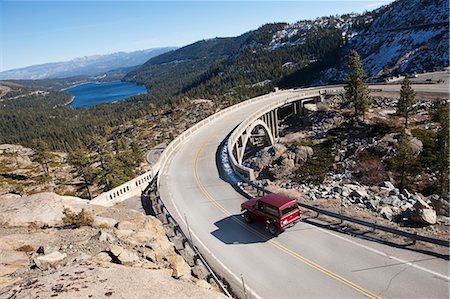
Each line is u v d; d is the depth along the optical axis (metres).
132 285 10.48
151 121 136.38
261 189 25.36
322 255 15.82
